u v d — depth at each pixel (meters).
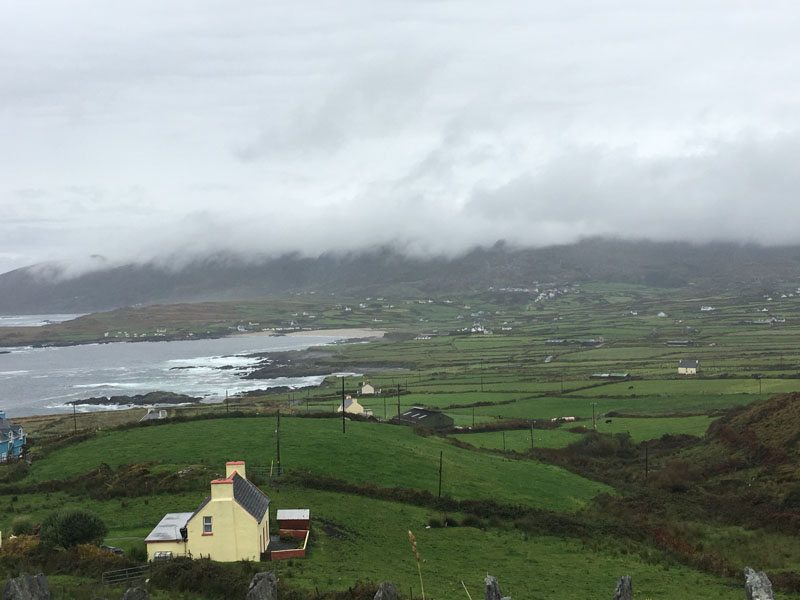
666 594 51.03
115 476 81.81
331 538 62.00
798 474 84.19
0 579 46.66
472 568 56.66
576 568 57.97
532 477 94.12
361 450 94.19
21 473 87.75
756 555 63.31
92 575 48.59
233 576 46.59
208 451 91.62
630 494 89.38
